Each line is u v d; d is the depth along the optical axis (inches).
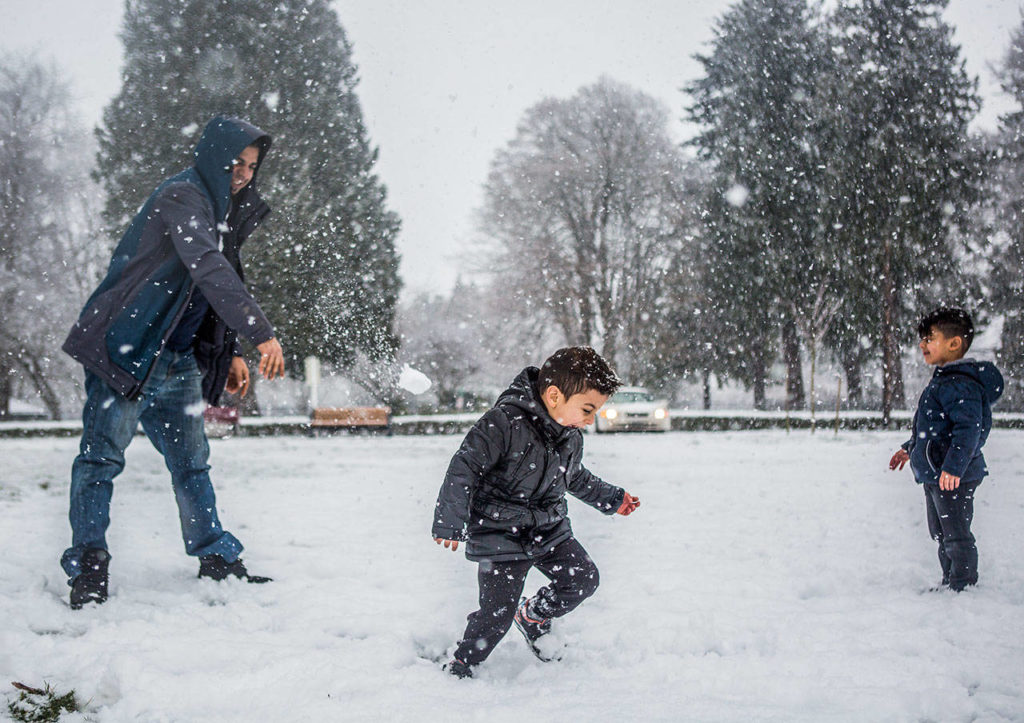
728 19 1525.6
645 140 1430.9
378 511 305.3
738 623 150.3
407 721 103.3
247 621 150.5
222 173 171.9
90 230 1416.1
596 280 1453.0
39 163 1339.8
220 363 182.1
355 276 1296.8
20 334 1336.1
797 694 114.9
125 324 160.9
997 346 1503.4
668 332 1501.0
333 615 154.9
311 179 1274.6
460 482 124.1
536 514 127.9
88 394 165.6
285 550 221.9
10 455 606.2
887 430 1011.9
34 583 166.7
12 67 1330.0
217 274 159.2
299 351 1250.0
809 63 1444.4
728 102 1498.5
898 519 281.6
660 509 307.9
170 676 116.5
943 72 1321.4
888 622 150.5
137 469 461.7
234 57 1243.8
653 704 109.7
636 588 180.2
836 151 1286.9
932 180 1266.0
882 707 109.5
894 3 1306.6
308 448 732.0
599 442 767.1
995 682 118.9
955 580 175.3
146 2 1258.6
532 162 1439.5
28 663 121.8
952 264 1358.3
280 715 106.3
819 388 1930.4
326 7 1344.7
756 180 1413.6
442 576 191.6
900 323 1386.6
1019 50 1341.0
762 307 1412.4
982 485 368.5
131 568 187.5
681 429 1055.6
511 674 127.5
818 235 1316.4
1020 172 1369.3
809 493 356.8
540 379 128.5
